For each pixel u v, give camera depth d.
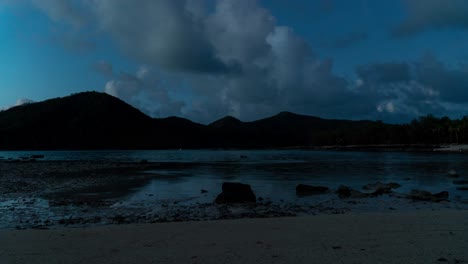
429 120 154.75
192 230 9.84
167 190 22.19
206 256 7.18
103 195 19.80
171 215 13.71
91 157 89.81
